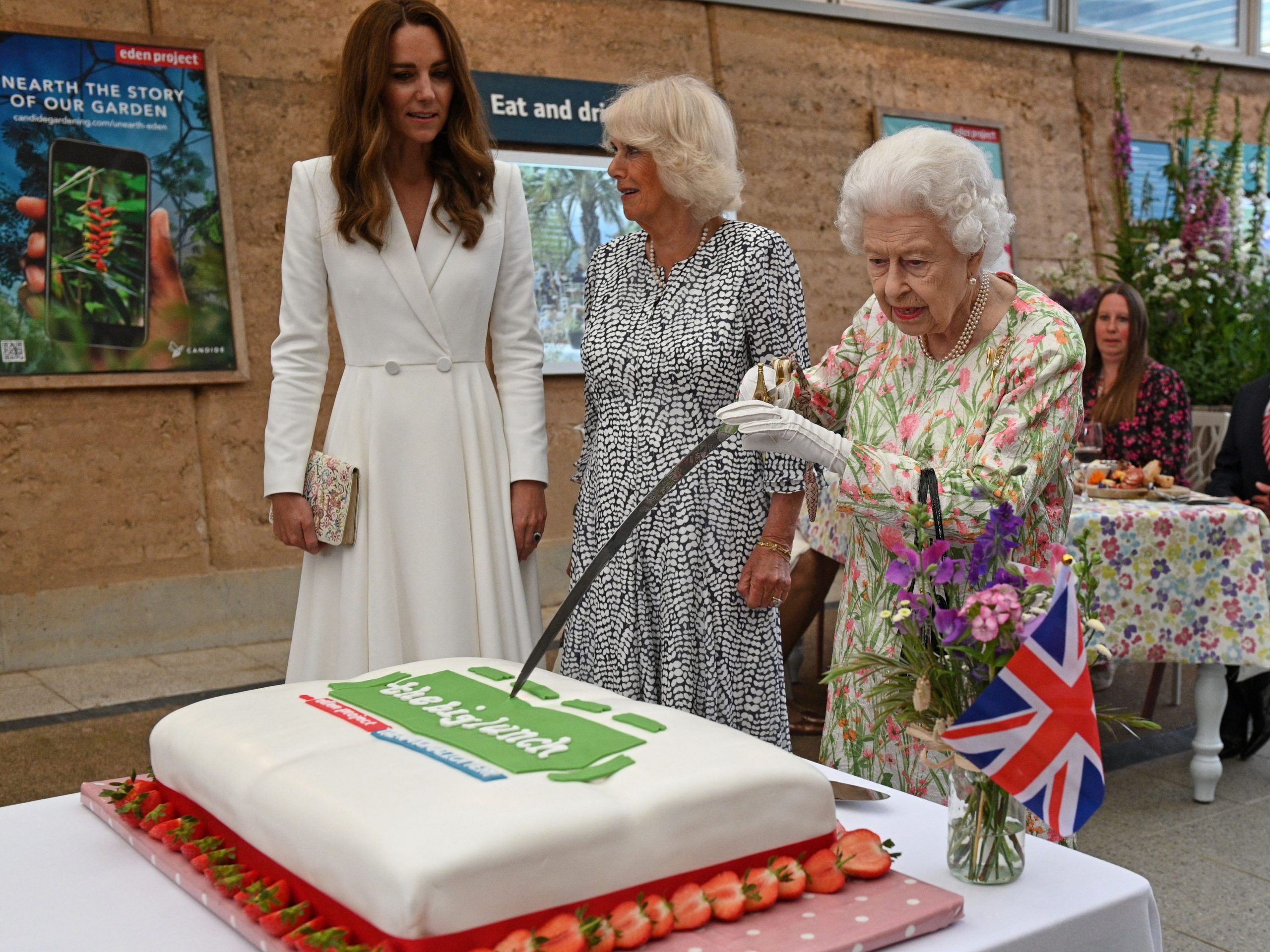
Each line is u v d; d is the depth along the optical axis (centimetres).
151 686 468
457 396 231
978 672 119
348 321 229
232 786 121
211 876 118
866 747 174
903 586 123
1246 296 707
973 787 121
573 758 117
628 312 213
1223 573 354
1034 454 155
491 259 234
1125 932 119
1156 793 372
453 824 102
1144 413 478
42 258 500
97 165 509
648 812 108
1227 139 888
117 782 151
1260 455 428
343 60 221
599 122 627
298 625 232
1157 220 760
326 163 227
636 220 211
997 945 108
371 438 226
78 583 512
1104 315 481
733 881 111
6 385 493
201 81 529
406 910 96
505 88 601
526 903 101
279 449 226
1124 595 350
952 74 761
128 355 518
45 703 446
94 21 512
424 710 136
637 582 207
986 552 120
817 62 707
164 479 530
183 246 528
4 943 110
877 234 154
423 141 222
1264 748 422
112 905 118
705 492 204
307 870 108
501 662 163
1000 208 153
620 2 643
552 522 620
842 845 119
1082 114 823
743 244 206
